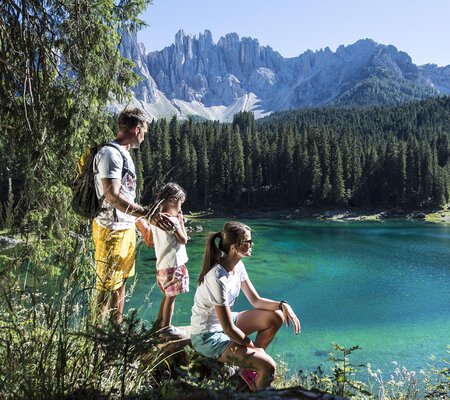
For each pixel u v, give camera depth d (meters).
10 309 2.11
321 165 100.88
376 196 100.31
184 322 13.59
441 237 55.03
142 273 18.92
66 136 3.93
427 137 141.62
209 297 3.35
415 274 31.42
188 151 92.88
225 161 100.12
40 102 3.45
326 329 18.56
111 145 3.14
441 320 20.25
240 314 3.78
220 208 96.12
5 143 3.18
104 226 3.12
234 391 1.96
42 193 3.34
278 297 24.28
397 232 61.50
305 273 30.73
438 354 15.73
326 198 98.88
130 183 3.20
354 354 15.55
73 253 2.38
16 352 2.00
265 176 105.38
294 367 13.56
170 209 3.72
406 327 19.09
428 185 96.62
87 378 1.97
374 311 21.67
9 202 2.31
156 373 3.14
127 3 5.56
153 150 89.88
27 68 3.33
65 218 3.41
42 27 3.45
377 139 141.25
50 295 2.24
